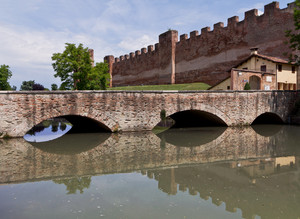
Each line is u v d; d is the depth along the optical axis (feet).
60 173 33.06
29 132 79.66
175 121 119.24
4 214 21.12
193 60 176.55
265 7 131.75
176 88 158.71
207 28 166.09
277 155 43.45
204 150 47.91
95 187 27.66
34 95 58.80
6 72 152.46
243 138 62.64
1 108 56.34
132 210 21.84
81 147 51.29
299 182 29.43
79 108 63.26
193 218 20.40
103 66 140.77
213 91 80.89
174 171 33.96
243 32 142.72
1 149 48.60
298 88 118.73
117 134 66.18
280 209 22.31
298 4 93.50
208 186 28.17
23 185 28.32
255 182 29.43
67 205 22.90
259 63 116.26
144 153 45.27
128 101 69.26
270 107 92.38
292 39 99.19
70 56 124.47
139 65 233.76
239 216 20.83
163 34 203.00
